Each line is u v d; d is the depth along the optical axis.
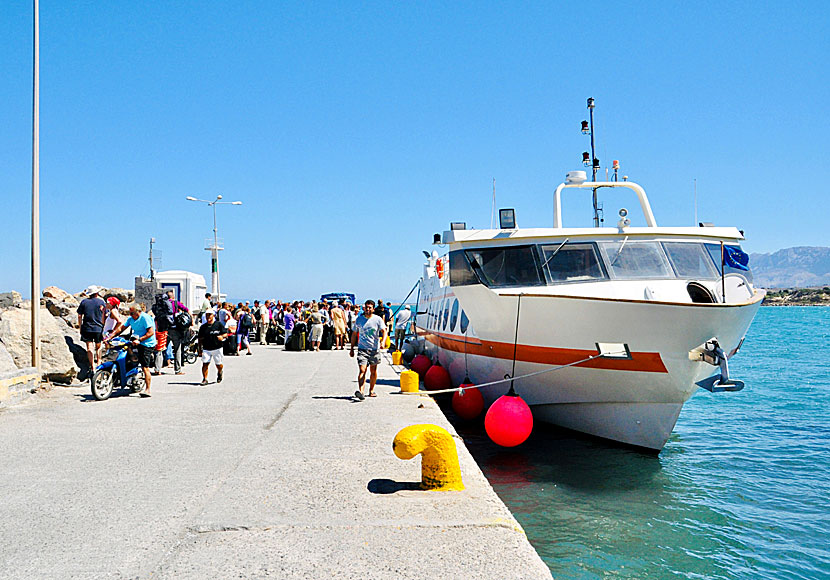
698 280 11.41
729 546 7.53
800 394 21.22
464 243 12.04
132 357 12.80
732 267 11.17
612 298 9.65
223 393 13.30
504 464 10.80
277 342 33.09
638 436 10.88
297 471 6.86
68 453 7.80
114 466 7.14
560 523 8.22
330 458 7.46
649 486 9.77
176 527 5.13
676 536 7.84
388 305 27.94
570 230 11.76
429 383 15.67
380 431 9.11
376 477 6.59
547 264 11.61
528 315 10.75
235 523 5.20
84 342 14.61
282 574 4.23
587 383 10.75
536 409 12.23
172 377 16.55
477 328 12.44
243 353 25.44
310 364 20.44
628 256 11.53
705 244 11.94
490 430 10.11
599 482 9.89
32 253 12.55
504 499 9.13
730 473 10.74
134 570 4.31
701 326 9.40
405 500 5.78
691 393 10.33
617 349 10.07
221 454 7.71
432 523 5.16
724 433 14.48
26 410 11.04
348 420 10.03
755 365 32.34
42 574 4.26
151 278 35.50
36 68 12.53
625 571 6.80
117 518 5.36
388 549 4.64
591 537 7.77
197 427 9.48
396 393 13.26
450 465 6.14
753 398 20.44
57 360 13.79
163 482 6.45
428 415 10.50
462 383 14.02
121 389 13.48
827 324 94.75
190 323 20.52
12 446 8.21
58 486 6.34
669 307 9.32
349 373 17.53
